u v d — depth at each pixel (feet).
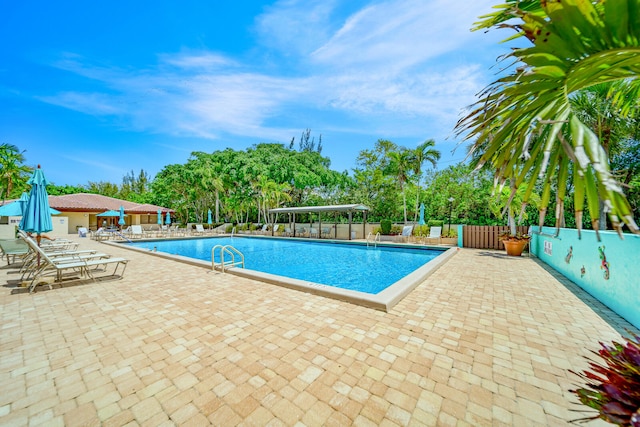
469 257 32.91
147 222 123.03
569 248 21.71
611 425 6.78
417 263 36.83
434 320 13.14
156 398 7.82
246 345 10.81
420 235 50.96
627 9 4.22
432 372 8.96
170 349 10.53
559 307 14.94
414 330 12.05
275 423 6.93
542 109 5.02
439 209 74.90
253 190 99.25
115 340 11.28
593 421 6.94
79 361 9.71
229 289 18.76
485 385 8.31
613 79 5.27
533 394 7.89
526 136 4.86
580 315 13.78
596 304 15.48
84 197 106.22
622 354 5.65
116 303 15.88
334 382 8.48
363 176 86.84
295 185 103.24
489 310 14.48
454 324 12.68
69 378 8.73
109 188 182.91
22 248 27.81
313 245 57.26
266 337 11.46
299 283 18.72
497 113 5.52
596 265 16.60
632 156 34.91
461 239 44.14
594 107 26.53
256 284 20.15
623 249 13.41
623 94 10.33
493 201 39.93
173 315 13.97
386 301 14.48
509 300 16.15
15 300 16.52
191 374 8.93
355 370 9.09
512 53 5.25
